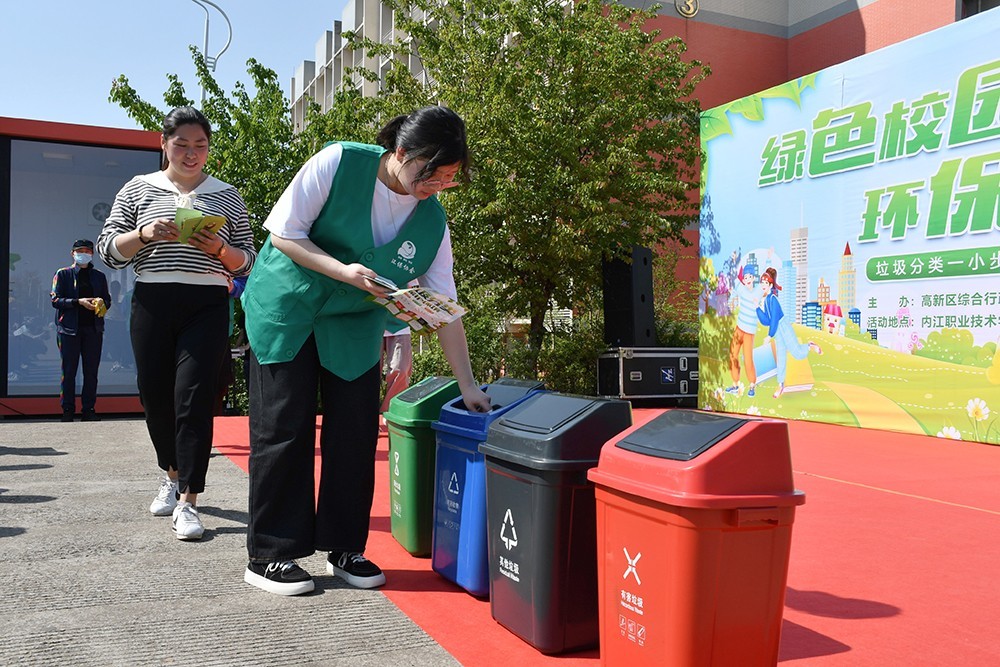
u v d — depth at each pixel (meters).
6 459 5.70
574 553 2.34
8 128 9.04
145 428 7.62
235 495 4.54
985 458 6.82
